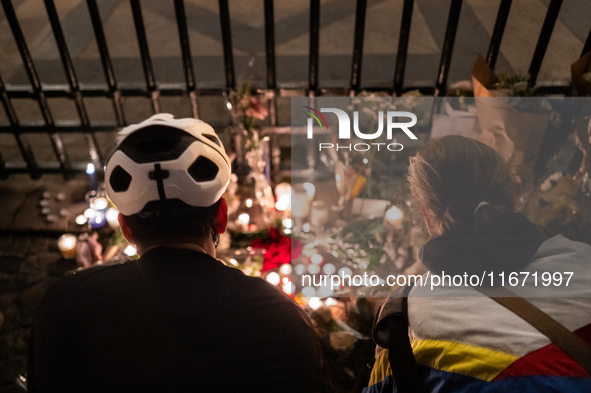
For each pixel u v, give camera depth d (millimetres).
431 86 3035
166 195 1076
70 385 987
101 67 4234
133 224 1123
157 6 5094
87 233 3131
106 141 3719
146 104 3977
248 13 4926
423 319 1160
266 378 1006
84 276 1113
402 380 1148
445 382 1068
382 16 4742
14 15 2818
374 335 1277
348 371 1987
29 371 1075
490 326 1070
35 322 1092
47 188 3383
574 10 4473
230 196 2977
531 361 1002
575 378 965
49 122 3217
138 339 995
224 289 1066
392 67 4062
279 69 4074
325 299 2391
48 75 4145
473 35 4352
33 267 2971
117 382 967
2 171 3447
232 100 3053
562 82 2867
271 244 2506
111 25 4789
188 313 1017
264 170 3225
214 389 973
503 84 2600
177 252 1106
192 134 1150
